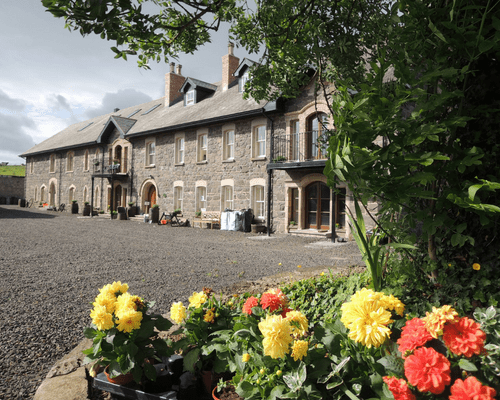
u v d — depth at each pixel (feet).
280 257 27.09
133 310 6.21
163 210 61.52
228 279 19.35
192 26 10.40
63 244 33.06
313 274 17.07
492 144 6.78
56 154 93.61
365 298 4.57
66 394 6.91
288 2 10.02
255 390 5.09
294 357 4.93
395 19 6.37
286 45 11.21
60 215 75.87
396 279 7.50
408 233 7.61
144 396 6.25
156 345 6.72
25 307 14.07
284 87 13.09
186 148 57.41
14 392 7.90
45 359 9.65
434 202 6.78
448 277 7.23
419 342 3.94
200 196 55.93
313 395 4.73
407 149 5.99
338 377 4.70
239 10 11.73
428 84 6.35
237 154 49.44
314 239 38.52
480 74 6.93
